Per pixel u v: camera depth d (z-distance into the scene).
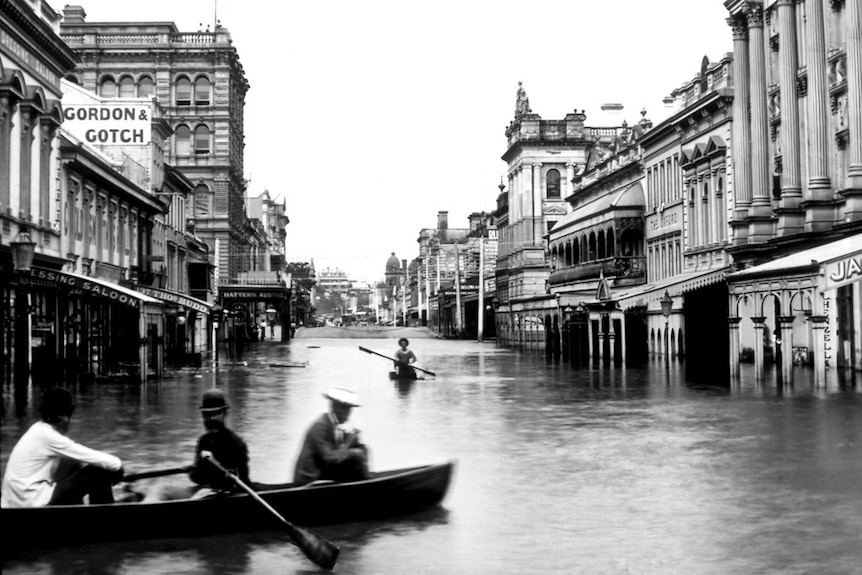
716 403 25.94
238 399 28.72
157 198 58.88
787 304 30.84
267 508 9.79
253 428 20.94
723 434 19.48
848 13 36.53
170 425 21.28
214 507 10.36
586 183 82.75
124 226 52.41
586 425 21.39
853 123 36.38
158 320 37.91
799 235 39.34
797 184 41.41
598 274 66.94
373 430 20.66
